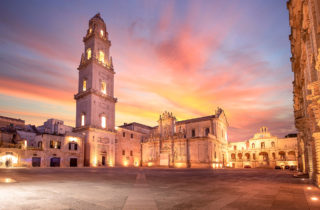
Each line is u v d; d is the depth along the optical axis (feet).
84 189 47.19
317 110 43.19
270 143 286.87
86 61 231.91
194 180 72.08
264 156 288.92
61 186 51.21
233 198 38.52
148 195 40.91
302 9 50.57
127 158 252.42
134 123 291.99
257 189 50.37
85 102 221.46
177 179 75.10
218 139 249.75
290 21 66.54
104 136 219.20
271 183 64.23
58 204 32.14
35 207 30.01
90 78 225.15
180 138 241.35
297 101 102.27
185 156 233.55
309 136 70.03
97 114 219.00
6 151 152.66
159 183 61.62
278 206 32.50
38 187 48.55
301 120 81.15
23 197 36.55
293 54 81.00
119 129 248.73
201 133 255.29
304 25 49.78
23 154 159.74
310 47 49.32
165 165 244.83
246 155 307.78
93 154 204.33
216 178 81.87
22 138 181.37
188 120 271.28
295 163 260.62
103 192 43.68
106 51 250.78
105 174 92.53
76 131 217.15
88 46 243.60
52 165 174.91
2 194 38.81
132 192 44.16
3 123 216.54
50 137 176.86
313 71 47.26
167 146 248.52
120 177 79.05
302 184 61.57
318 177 54.24
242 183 63.67
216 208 30.96
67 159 185.57
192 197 39.22
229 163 284.41
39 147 174.70
